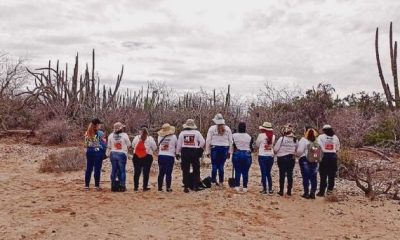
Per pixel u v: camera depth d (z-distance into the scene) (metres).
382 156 18.08
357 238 8.93
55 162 15.99
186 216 9.69
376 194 12.20
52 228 8.52
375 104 25.75
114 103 27.19
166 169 11.78
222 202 10.89
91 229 8.55
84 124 25.62
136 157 11.85
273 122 21.53
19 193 11.76
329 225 9.68
